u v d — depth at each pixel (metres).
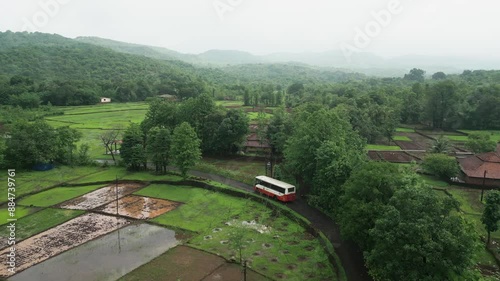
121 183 63.72
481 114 112.19
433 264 24.61
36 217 48.38
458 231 25.39
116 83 176.62
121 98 166.62
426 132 113.56
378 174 34.44
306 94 158.38
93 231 44.03
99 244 40.53
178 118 82.81
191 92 171.12
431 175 66.62
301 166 54.53
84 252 38.66
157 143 67.00
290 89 193.38
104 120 118.19
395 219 26.41
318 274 34.06
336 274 33.91
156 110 81.50
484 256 37.06
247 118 82.25
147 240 41.56
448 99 115.44
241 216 48.34
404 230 25.31
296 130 64.50
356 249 38.66
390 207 27.25
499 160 62.09
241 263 35.84
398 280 25.73
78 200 55.06
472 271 25.86
